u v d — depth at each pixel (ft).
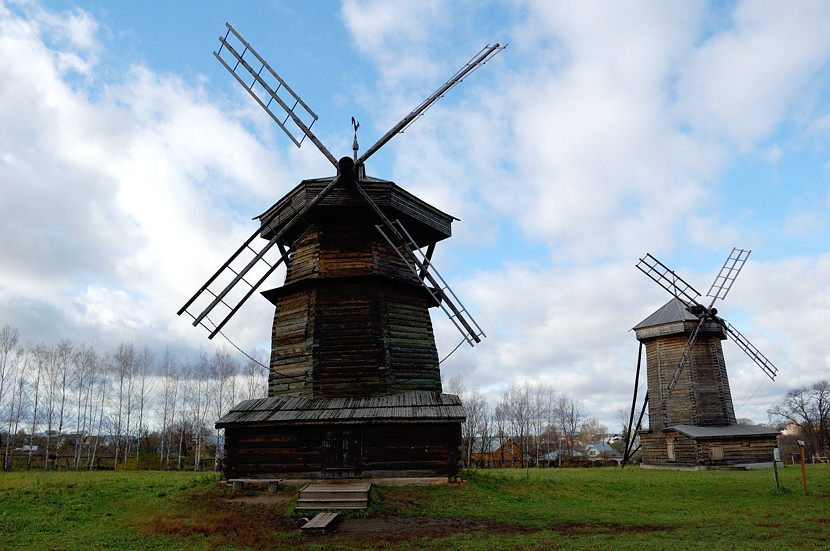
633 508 63.82
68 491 67.10
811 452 260.21
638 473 117.19
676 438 137.69
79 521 53.26
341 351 73.82
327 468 66.85
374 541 45.16
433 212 85.71
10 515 54.44
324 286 77.10
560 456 234.17
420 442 67.56
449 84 78.43
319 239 79.41
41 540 44.98
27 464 189.06
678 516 58.49
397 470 66.54
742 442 134.10
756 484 88.02
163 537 46.91
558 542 43.73
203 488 67.82
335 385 72.59
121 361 191.72
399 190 79.56
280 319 80.53
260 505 59.11
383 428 67.77
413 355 77.10
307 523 49.90
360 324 74.84
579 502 67.21
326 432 67.92
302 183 78.54
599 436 497.05
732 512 61.16
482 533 47.70
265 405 72.28
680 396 141.49
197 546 43.75
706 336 143.95
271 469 68.08
